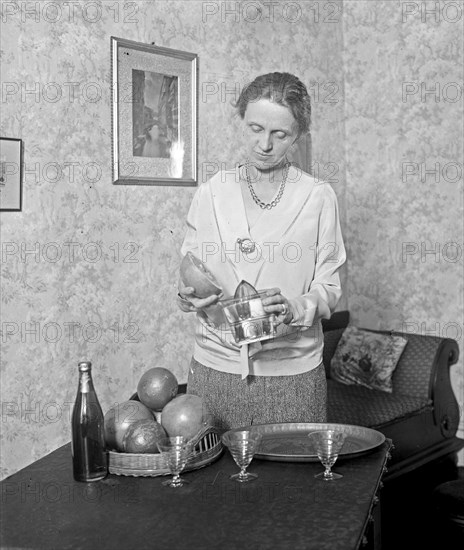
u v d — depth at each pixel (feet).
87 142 11.98
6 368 11.19
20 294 11.29
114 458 6.11
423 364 14.37
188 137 13.41
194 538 4.97
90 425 5.99
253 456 6.30
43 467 6.41
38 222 11.43
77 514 5.38
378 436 6.75
